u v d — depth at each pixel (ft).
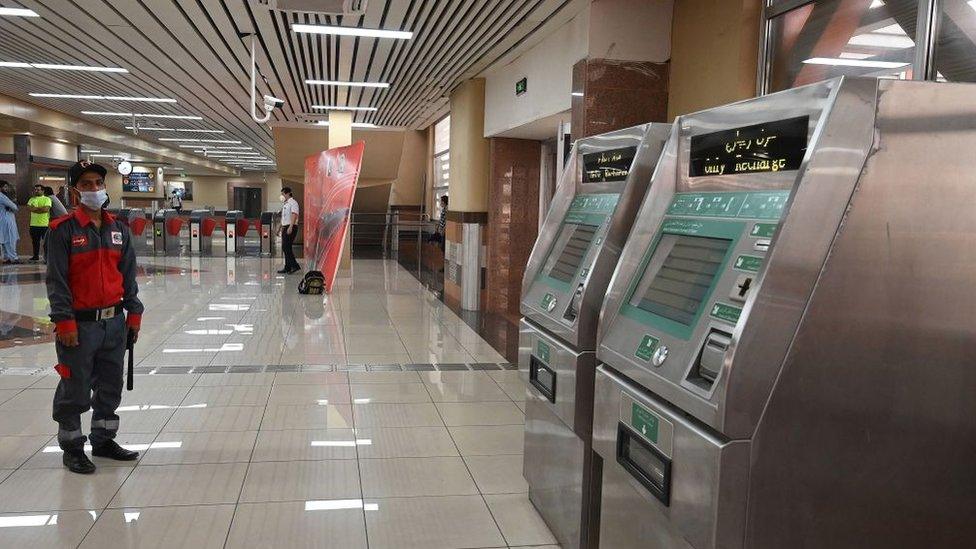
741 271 5.84
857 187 5.30
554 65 19.90
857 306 5.35
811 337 5.30
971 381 5.58
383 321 25.98
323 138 53.31
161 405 15.14
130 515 10.00
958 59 8.88
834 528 5.49
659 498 6.29
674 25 16.24
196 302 29.55
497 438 13.60
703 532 5.51
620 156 8.91
